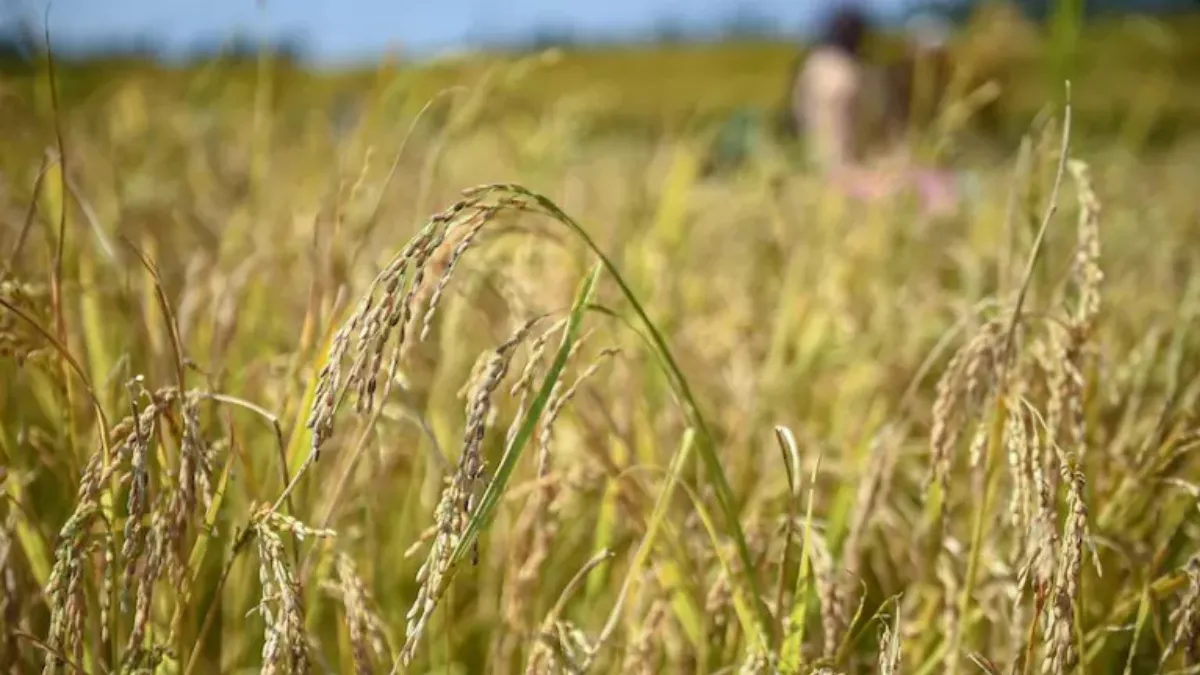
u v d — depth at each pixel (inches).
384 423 68.8
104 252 72.5
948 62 132.8
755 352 99.7
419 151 128.9
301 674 38.3
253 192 99.1
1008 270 69.7
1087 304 54.9
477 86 80.6
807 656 52.7
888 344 95.5
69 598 40.6
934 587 60.6
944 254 117.7
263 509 43.6
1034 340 56.6
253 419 69.4
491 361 39.7
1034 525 44.3
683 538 59.6
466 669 70.1
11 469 54.6
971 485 66.4
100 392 59.9
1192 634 44.7
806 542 49.1
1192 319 76.2
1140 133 159.9
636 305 47.4
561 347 42.8
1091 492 59.6
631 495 61.2
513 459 41.0
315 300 64.1
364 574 61.5
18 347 50.1
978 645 61.1
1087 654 53.4
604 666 61.1
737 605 49.6
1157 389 77.6
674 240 104.7
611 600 66.8
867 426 73.1
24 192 83.6
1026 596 55.1
